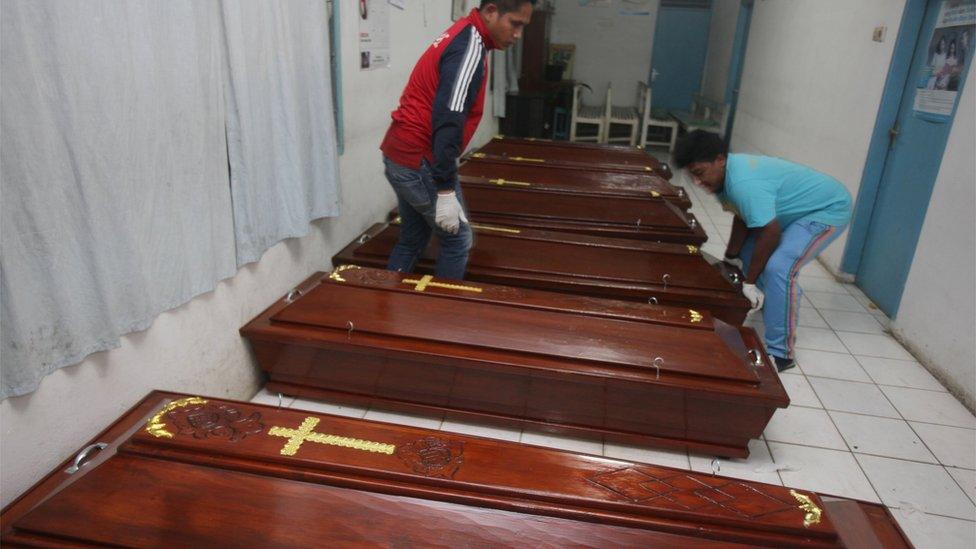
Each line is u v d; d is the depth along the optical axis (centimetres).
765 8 631
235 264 203
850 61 401
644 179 415
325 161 250
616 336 206
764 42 623
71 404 148
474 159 451
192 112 170
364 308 217
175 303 174
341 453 142
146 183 157
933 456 215
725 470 201
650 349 201
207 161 181
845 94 404
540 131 694
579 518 130
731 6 748
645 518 130
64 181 133
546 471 140
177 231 171
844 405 245
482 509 130
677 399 192
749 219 251
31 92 122
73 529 121
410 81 229
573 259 283
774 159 261
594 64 848
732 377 190
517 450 146
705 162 254
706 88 850
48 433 143
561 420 210
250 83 194
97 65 135
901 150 337
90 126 136
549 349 199
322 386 221
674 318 218
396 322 210
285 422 152
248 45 191
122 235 149
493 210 349
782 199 258
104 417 158
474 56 212
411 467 138
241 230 203
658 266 279
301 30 222
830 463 209
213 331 198
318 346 205
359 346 201
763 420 192
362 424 152
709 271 274
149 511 125
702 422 199
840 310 342
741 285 267
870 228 368
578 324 212
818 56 462
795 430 227
